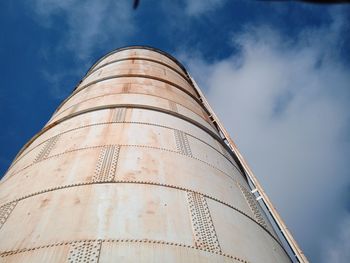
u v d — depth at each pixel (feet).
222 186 25.46
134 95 37.81
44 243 16.29
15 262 15.53
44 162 25.41
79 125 30.42
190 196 21.67
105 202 19.08
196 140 31.19
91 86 44.86
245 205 25.48
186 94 48.37
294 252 26.48
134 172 22.27
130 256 15.55
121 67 53.42
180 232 17.98
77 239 16.25
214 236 18.86
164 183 21.93
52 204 19.36
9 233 17.81
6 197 22.49
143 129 28.91
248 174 34.63
